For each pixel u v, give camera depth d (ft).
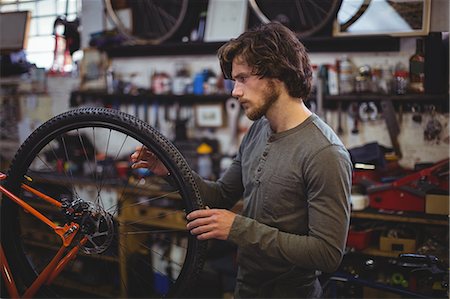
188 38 10.03
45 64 11.78
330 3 8.47
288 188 4.44
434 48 7.67
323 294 6.57
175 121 10.27
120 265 9.77
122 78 10.89
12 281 5.05
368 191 7.96
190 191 4.53
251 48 4.33
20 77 11.78
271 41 4.34
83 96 11.13
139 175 9.81
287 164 4.47
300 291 4.84
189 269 4.63
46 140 4.89
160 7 10.05
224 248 9.43
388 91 8.25
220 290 9.53
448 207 7.40
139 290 10.16
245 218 4.30
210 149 9.71
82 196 10.02
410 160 8.41
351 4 8.39
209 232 4.24
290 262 4.23
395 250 7.65
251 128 5.30
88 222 4.68
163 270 10.00
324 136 4.39
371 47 8.45
